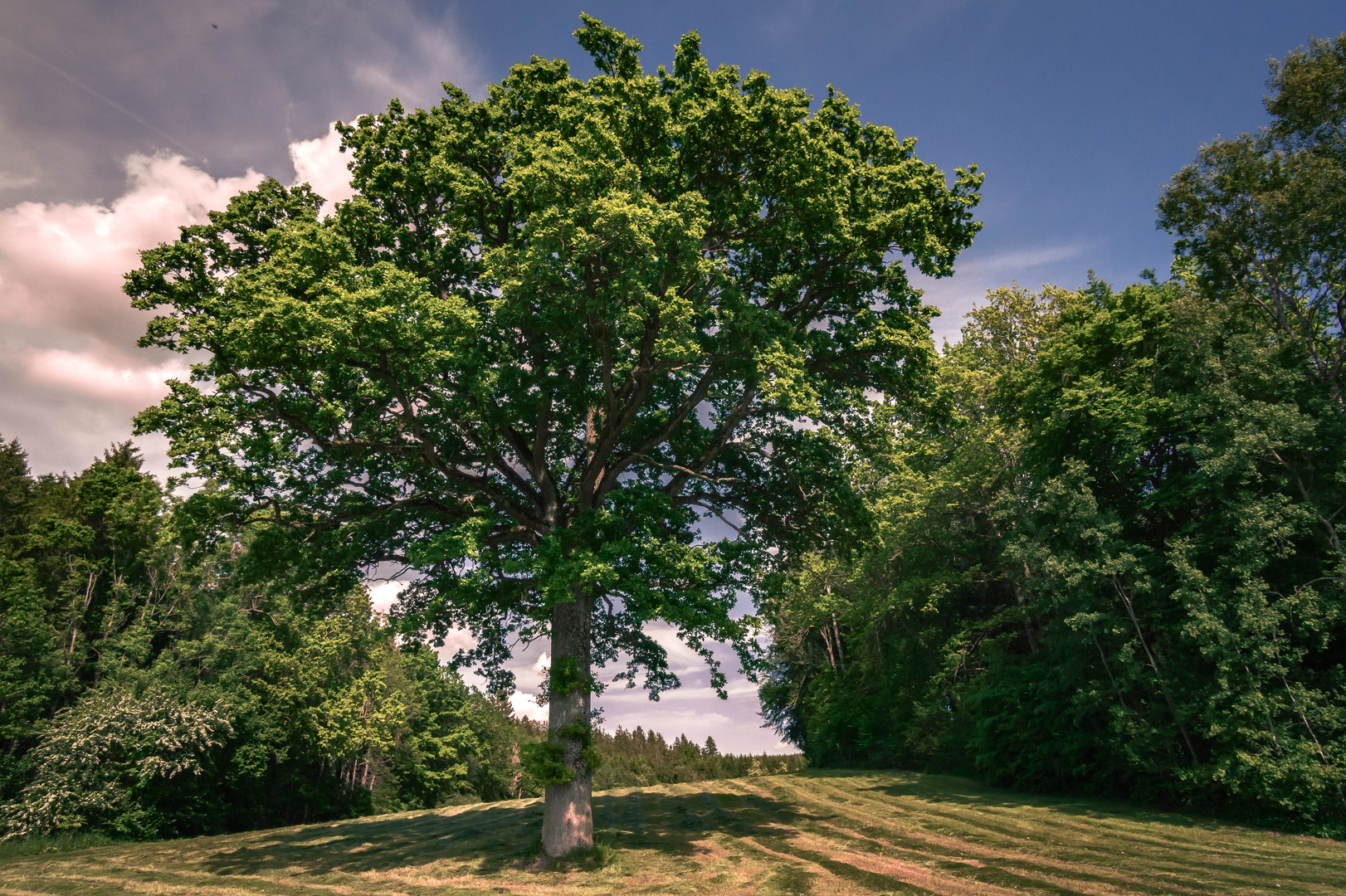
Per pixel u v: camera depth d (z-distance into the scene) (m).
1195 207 22.67
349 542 17.56
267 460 15.88
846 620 39.16
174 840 25.34
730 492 19.06
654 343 13.84
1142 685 22.08
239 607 39.84
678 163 15.90
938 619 37.72
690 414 19.78
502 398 16.61
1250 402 19.80
